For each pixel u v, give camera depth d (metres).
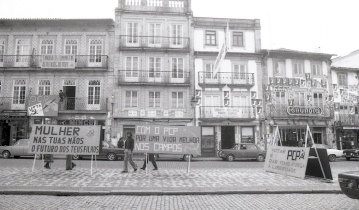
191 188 9.35
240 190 9.19
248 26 31.14
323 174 11.24
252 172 13.80
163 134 13.05
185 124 28.42
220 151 23.56
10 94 27.95
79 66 28.34
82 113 27.55
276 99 30.53
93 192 8.73
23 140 22.14
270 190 9.26
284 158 13.01
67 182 10.21
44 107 26.56
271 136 29.61
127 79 28.50
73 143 12.38
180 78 29.16
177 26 29.92
